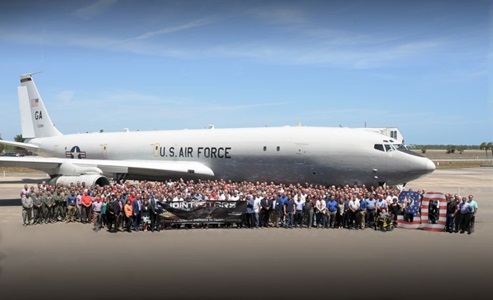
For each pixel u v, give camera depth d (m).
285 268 16.64
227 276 15.59
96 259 17.86
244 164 37.31
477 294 13.84
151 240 21.64
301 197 25.86
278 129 37.16
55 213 27.22
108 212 23.83
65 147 51.59
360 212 25.06
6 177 69.06
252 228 25.20
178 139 42.31
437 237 22.75
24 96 57.53
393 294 13.81
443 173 85.12
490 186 56.47
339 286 14.54
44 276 15.58
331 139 33.41
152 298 13.41
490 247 20.39
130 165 38.44
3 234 23.12
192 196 26.39
